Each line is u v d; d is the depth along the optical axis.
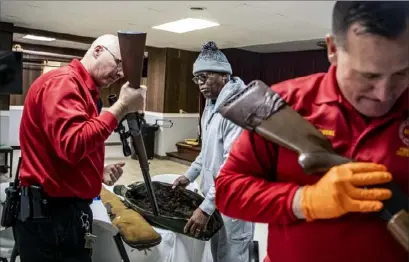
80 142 0.91
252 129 0.55
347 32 0.46
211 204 1.32
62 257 1.08
